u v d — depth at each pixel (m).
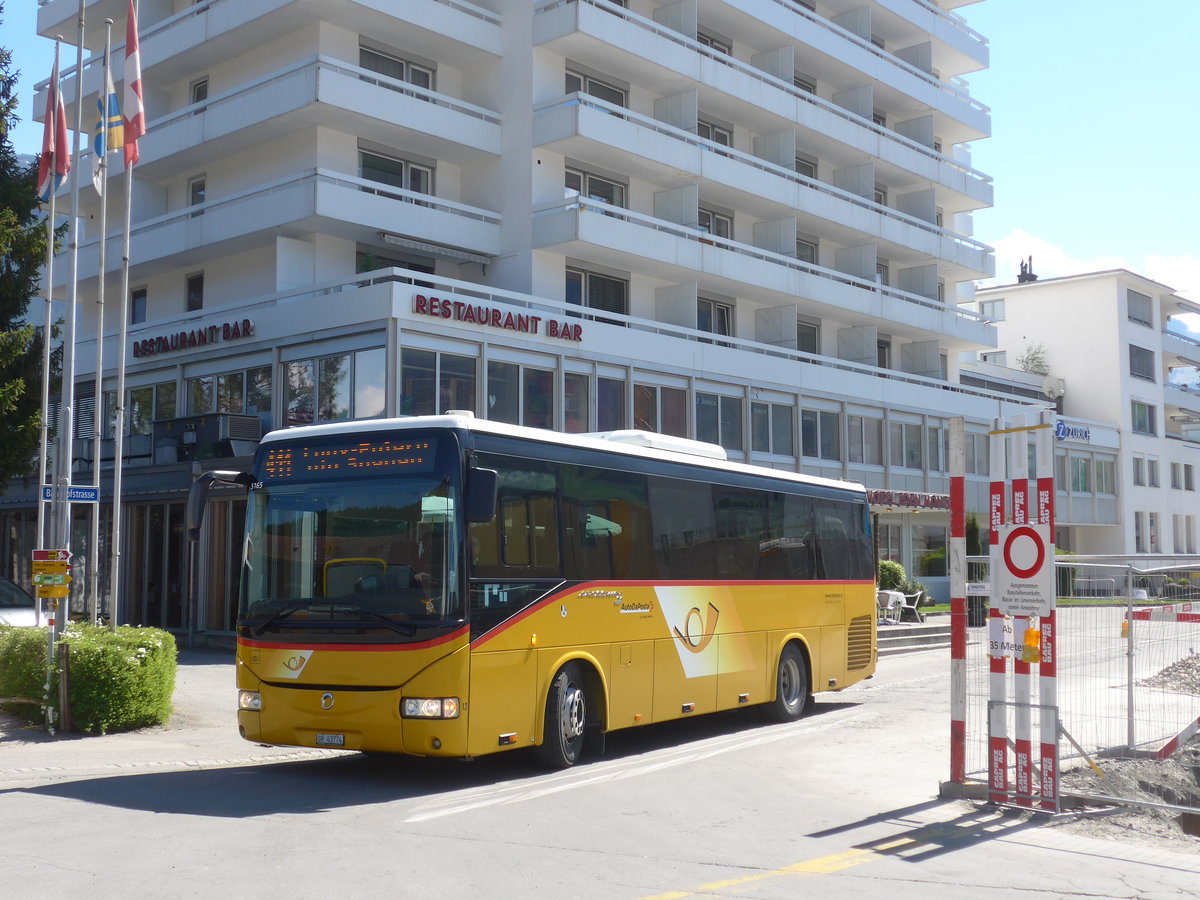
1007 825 9.16
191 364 29.62
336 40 30.30
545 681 11.52
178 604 27.06
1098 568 12.80
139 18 34.88
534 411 27.95
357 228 29.17
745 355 34.38
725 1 36.38
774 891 7.11
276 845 8.12
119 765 11.88
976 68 49.81
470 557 10.65
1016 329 62.03
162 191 34.62
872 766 12.09
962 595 10.41
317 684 10.62
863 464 39.00
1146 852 8.30
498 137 32.09
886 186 46.41
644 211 35.47
